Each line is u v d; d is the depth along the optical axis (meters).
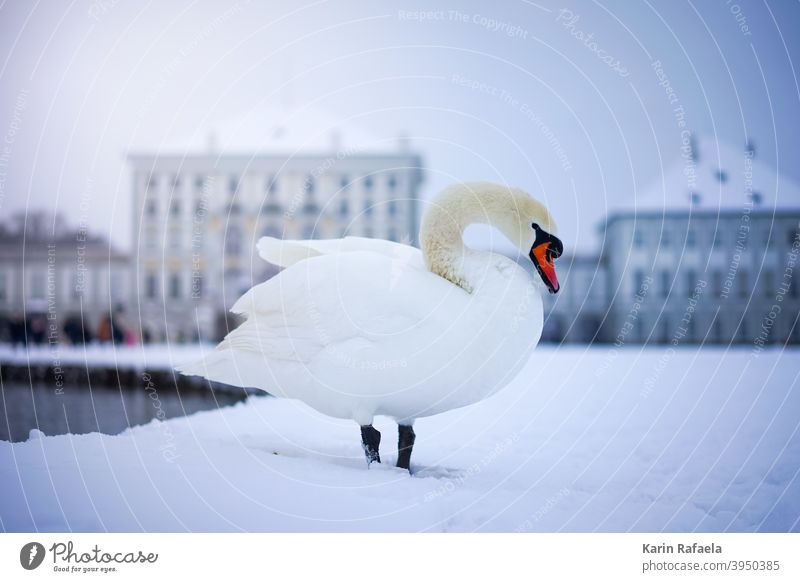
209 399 12.71
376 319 4.95
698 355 20.08
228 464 4.90
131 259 44.97
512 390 11.17
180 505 4.34
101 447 5.17
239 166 43.25
